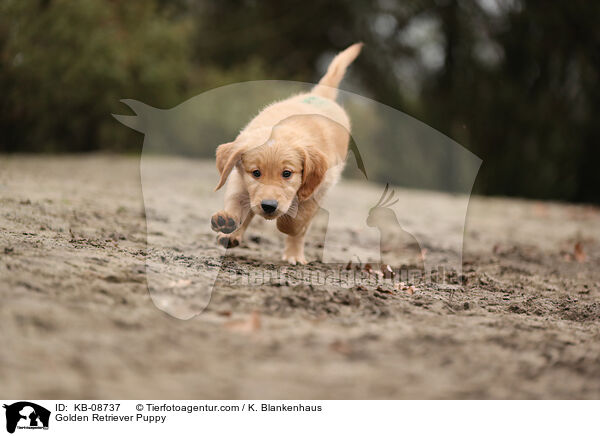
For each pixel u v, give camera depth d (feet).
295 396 12.32
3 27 60.80
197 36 113.19
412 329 16.46
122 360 12.81
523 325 17.80
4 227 21.50
